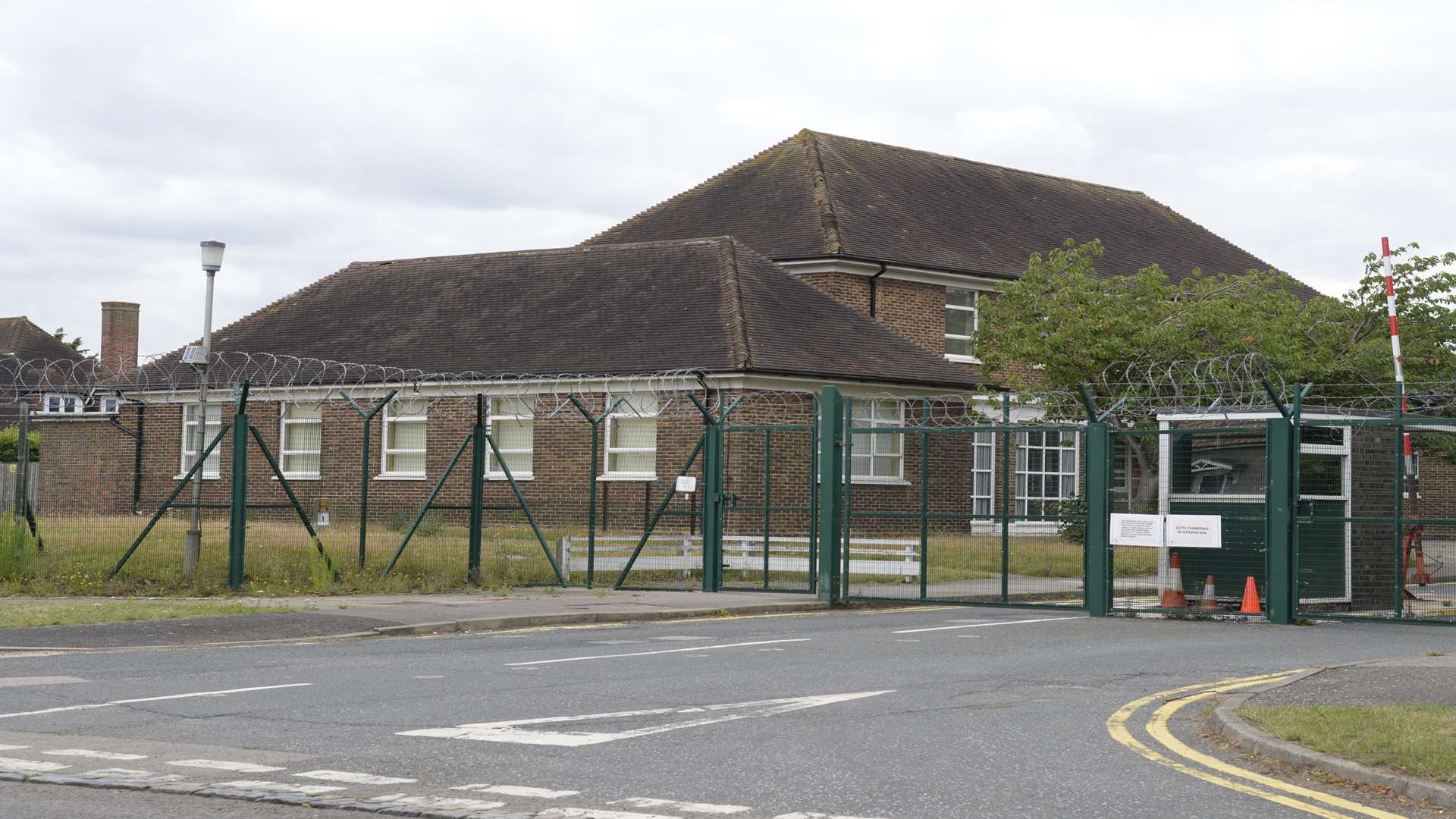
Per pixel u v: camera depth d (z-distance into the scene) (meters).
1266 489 19.97
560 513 34.41
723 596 22.22
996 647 16.16
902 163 47.22
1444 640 17.09
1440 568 29.22
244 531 21.72
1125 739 10.15
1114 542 20.05
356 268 43.00
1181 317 33.91
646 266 38.19
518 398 33.53
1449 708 10.66
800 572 26.50
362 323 39.69
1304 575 21.05
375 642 16.72
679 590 23.16
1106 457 20.36
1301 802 8.25
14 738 10.12
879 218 42.56
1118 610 20.28
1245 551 20.92
